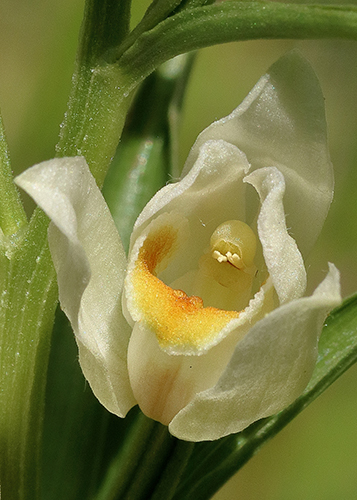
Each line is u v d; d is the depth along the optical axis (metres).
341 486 0.20
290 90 0.12
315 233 0.13
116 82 0.13
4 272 0.13
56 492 0.14
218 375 0.12
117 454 0.14
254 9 0.12
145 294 0.12
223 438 0.13
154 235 0.13
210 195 0.13
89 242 0.12
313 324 0.12
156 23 0.12
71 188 0.12
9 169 0.13
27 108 0.19
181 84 0.14
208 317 0.12
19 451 0.13
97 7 0.12
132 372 0.12
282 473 0.20
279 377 0.12
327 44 0.23
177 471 0.13
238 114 0.12
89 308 0.12
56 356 0.14
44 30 0.22
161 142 0.14
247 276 0.13
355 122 0.22
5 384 0.13
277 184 0.12
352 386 0.20
